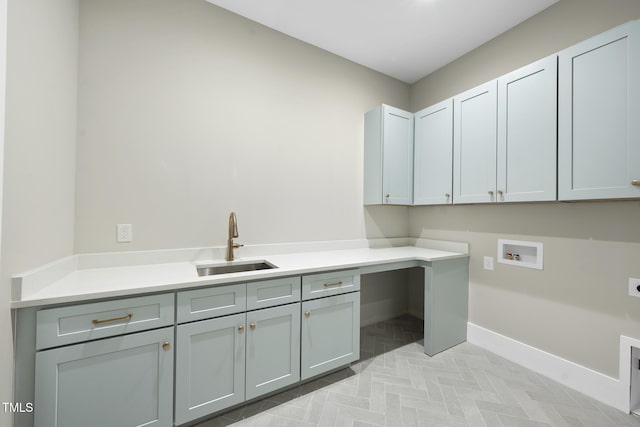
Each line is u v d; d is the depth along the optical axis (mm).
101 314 1157
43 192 1191
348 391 1700
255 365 1530
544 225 1929
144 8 1719
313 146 2410
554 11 1911
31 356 1059
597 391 1640
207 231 1922
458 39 2334
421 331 2633
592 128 1489
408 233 3064
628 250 1554
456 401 1612
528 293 2010
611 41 1417
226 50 1998
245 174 2070
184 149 1839
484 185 2049
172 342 1307
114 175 1628
